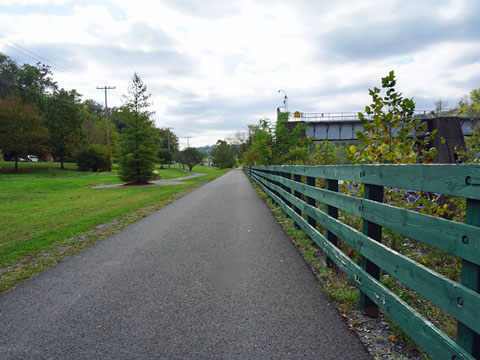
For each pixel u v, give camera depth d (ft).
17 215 33.99
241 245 17.49
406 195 14.55
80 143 182.29
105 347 7.75
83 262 15.30
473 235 4.53
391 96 15.16
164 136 367.86
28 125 149.69
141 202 41.24
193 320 9.02
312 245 16.80
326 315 9.07
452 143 121.08
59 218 30.30
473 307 4.51
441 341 5.33
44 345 7.95
